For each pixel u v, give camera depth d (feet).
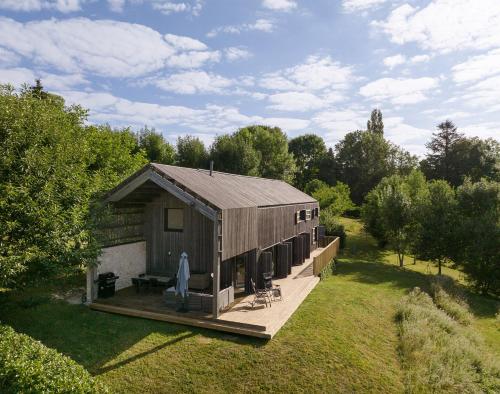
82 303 41.04
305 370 29.25
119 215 44.96
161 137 175.94
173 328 35.17
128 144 85.87
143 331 34.40
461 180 191.42
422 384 30.78
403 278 79.20
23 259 30.78
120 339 32.76
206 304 37.70
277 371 28.84
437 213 90.22
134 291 44.73
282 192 69.67
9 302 38.70
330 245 76.13
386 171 196.24
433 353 37.58
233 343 32.35
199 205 35.73
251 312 37.73
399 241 96.89
